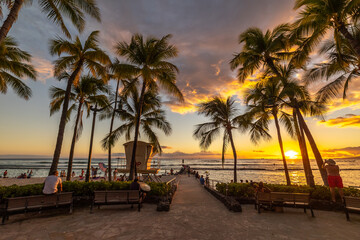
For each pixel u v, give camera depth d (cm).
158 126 1652
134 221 563
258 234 464
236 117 1579
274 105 1255
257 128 1538
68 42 1080
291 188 854
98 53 1114
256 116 1413
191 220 578
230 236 451
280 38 1173
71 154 1448
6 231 471
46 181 600
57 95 1502
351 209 566
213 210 712
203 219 589
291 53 1253
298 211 696
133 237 441
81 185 808
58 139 1020
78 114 1530
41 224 529
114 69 1142
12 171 5909
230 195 881
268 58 1256
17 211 532
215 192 1048
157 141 1617
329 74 1068
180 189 1480
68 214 632
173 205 807
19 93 1264
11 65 1143
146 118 1656
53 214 628
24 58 1241
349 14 837
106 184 841
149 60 1255
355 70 962
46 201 579
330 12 827
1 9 697
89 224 532
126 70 1139
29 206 548
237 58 1327
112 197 664
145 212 669
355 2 711
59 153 1016
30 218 583
